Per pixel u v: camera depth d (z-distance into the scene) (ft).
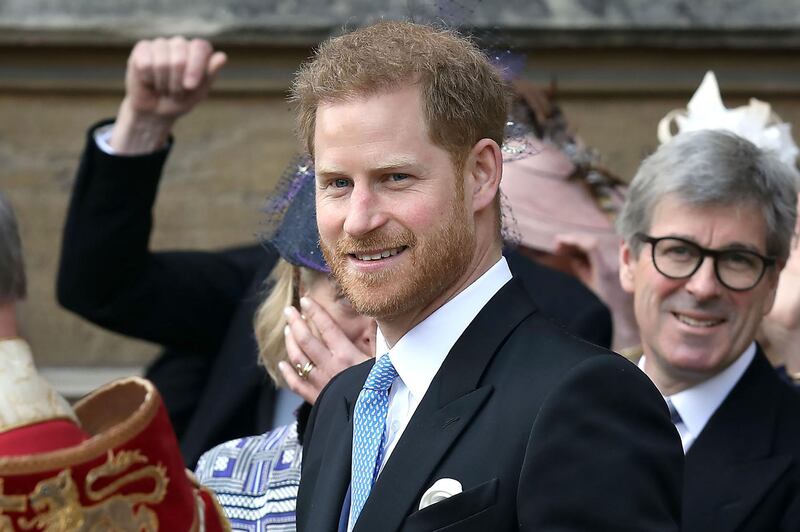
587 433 28.66
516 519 28.86
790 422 39.01
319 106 30.22
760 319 39.78
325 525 31.60
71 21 69.00
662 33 69.00
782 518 37.29
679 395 39.83
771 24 68.95
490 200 30.68
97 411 27.48
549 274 47.88
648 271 39.78
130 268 51.44
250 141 70.38
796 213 40.04
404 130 29.48
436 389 30.48
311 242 39.11
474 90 30.19
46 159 70.59
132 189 51.24
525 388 29.55
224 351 49.70
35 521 24.40
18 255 26.68
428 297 30.42
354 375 34.78
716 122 47.67
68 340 70.85
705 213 39.14
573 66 69.62
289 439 39.50
